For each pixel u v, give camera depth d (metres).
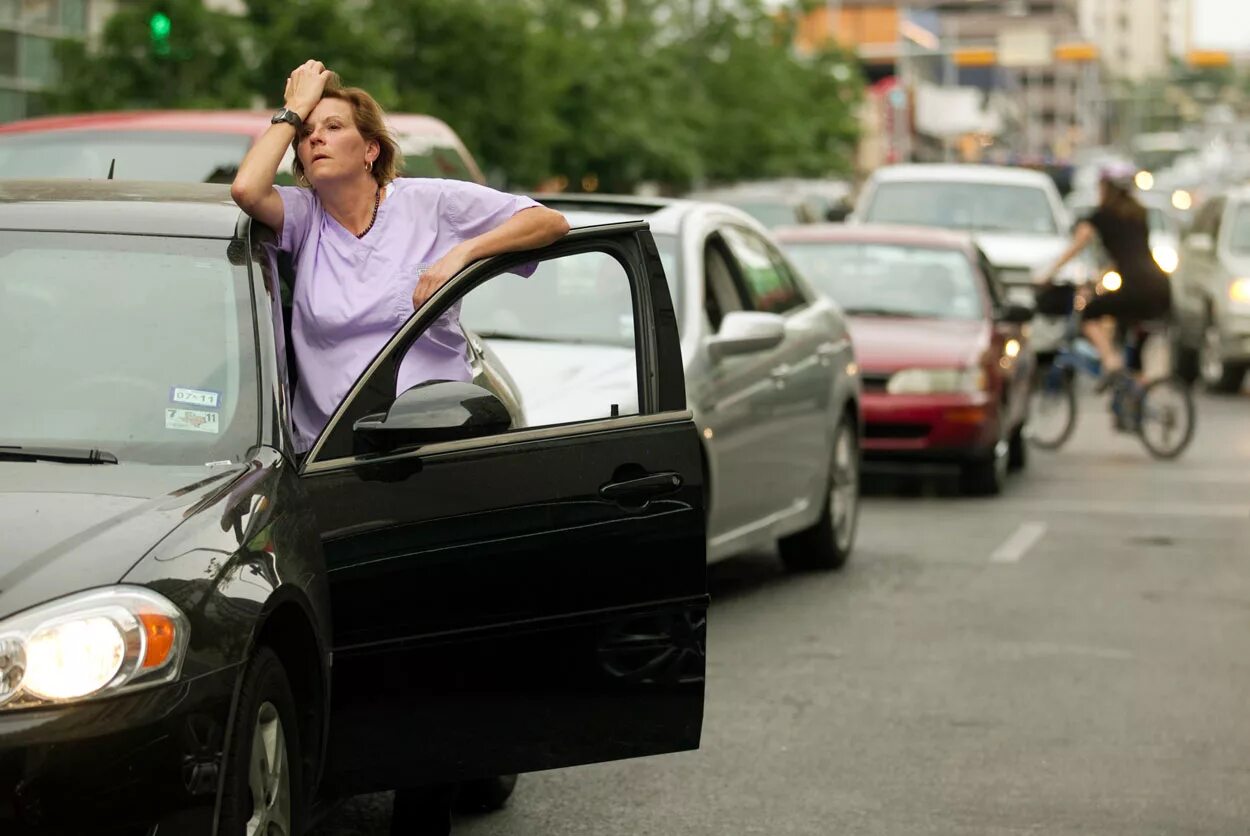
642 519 6.34
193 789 4.96
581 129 47.06
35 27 35.53
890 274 19.00
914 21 152.12
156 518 5.29
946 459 17.59
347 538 6.01
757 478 11.77
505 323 10.80
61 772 4.77
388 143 6.63
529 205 6.67
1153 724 9.27
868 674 10.35
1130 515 16.80
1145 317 21.41
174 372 6.05
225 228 6.48
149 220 6.48
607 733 6.35
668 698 6.38
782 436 12.20
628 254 6.53
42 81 35.72
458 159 13.78
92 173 11.82
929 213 29.06
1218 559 14.45
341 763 6.08
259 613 5.27
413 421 5.93
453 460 6.15
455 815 7.68
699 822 7.58
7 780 4.73
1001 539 15.36
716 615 12.05
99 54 29.53
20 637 4.82
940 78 153.62
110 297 6.23
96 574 5.00
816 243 19.41
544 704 6.26
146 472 5.66
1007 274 27.78
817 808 7.79
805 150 68.50
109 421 5.91
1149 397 21.16
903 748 8.76
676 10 64.38
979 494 18.11
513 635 6.21
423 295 6.29
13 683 4.79
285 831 5.61
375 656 6.05
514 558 6.19
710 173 63.81
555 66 38.94
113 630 4.89
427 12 35.41
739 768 8.41
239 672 5.15
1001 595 12.81
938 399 17.48
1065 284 21.84
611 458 6.33
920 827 7.52
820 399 12.97
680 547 6.38
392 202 6.61
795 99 69.56
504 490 6.19
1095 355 21.73
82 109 29.25
